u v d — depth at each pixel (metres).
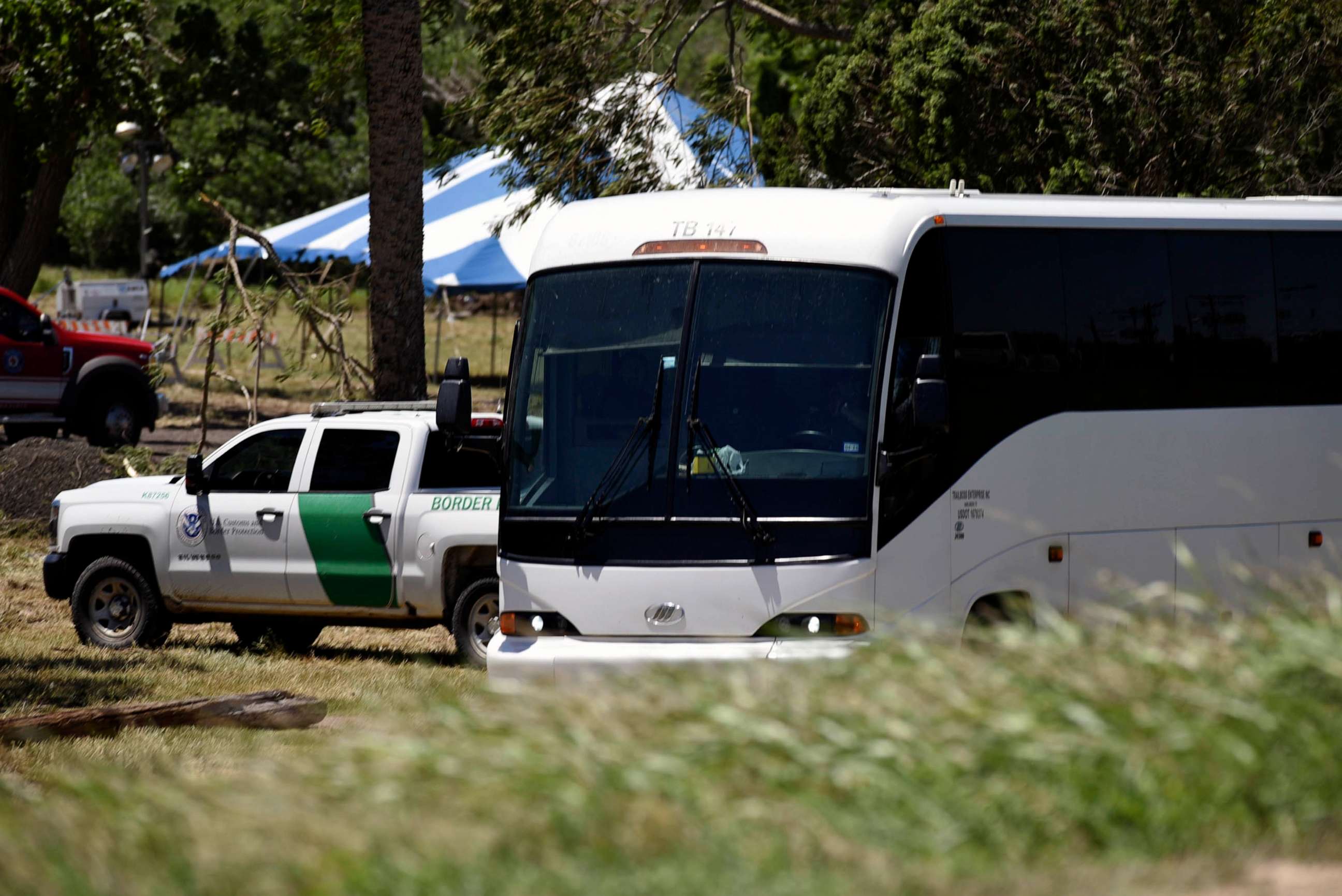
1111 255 42.03
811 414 37.25
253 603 53.03
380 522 51.00
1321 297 45.47
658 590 36.75
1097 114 69.75
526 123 86.56
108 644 54.41
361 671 49.97
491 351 184.38
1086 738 21.44
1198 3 72.94
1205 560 42.91
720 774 21.39
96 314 175.62
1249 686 22.34
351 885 18.72
